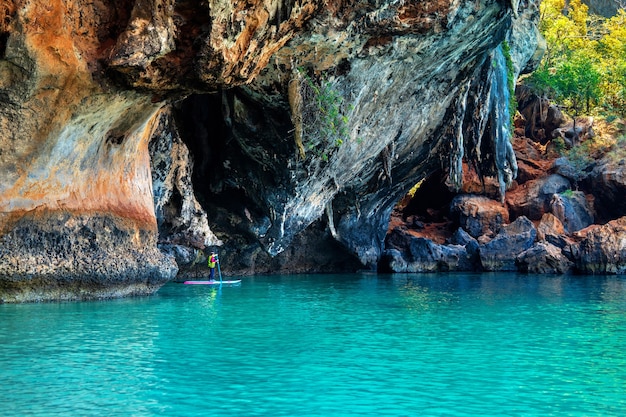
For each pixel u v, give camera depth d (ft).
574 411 28.71
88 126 52.54
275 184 80.33
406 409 28.53
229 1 46.42
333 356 38.58
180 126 79.87
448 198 149.38
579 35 184.14
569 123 156.25
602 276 107.65
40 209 51.47
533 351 41.01
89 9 47.70
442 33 72.18
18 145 49.11
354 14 64.18
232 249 100.12
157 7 46.06
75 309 51.90
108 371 33.76
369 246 114.83
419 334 46.68
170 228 79.20
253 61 52.80
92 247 55.52
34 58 45.83
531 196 138.31
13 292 52.65
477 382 33.19
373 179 101.04
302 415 27.45
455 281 96.73
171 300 63.16
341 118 73.51
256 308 59.72
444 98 88.74
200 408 28.07
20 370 33.50
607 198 137.18
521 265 116.57
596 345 43.16
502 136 101.14
